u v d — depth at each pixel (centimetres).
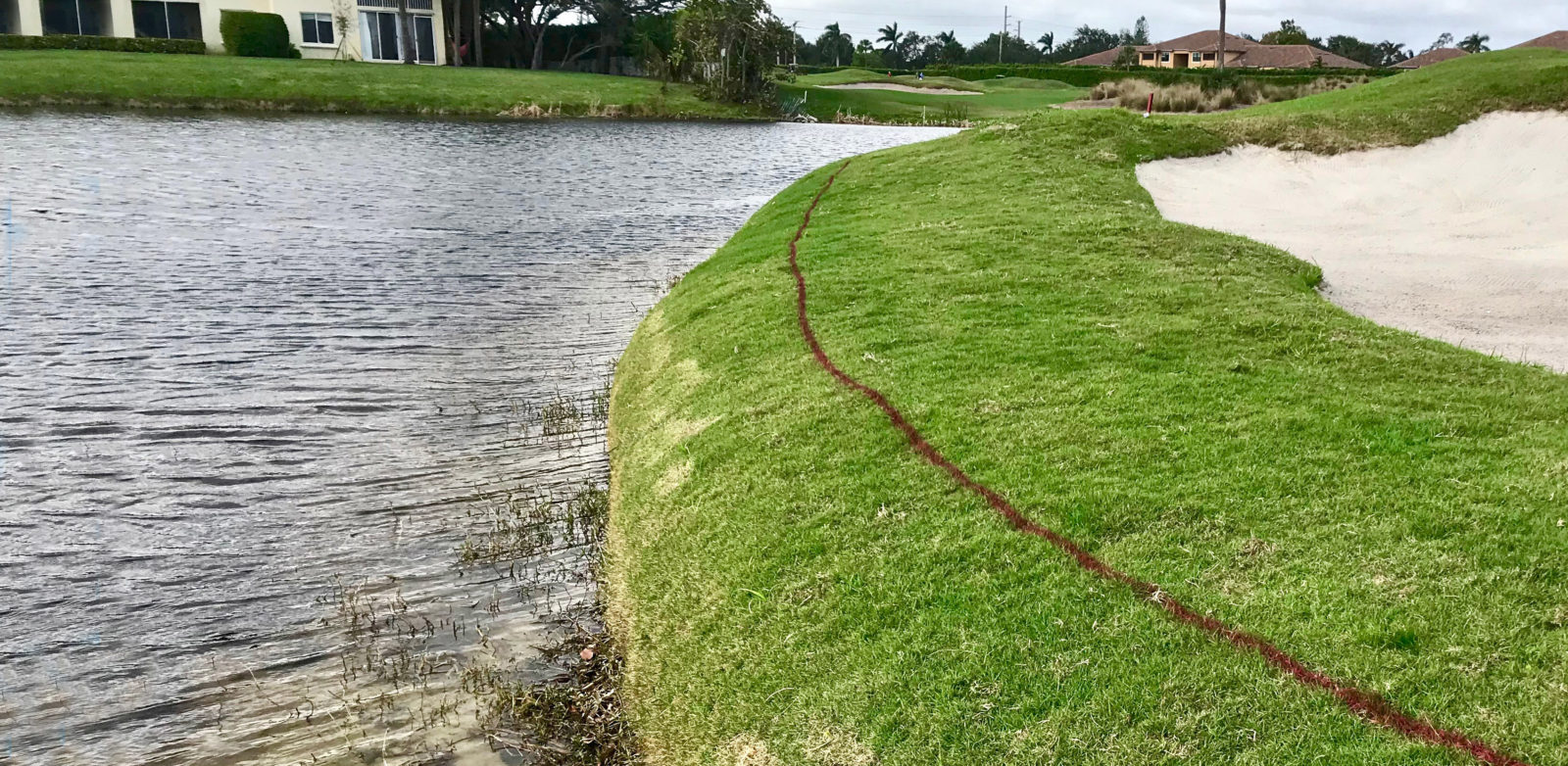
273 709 570
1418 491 566
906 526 584
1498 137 1777
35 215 1967
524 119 4294
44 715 566
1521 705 402
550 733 546
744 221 2206
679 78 5269
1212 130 1917
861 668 484
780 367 877
